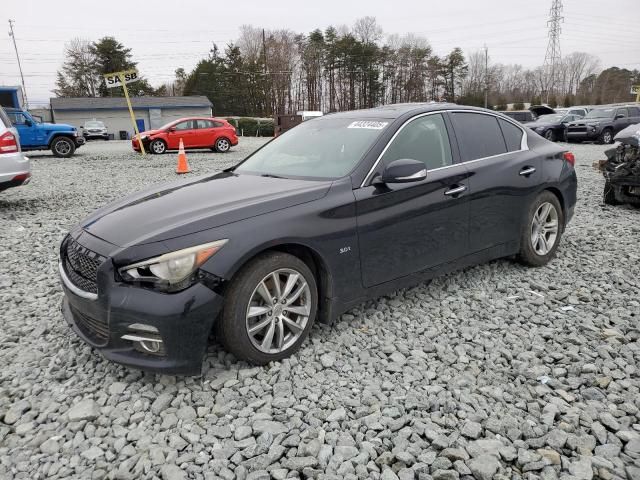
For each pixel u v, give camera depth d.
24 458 2.56
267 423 2.73
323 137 4.28
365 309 4.13
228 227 3.10
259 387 3.05
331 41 87.69
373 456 2.52
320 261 3.46
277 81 83.88
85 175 13.59
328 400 2.96
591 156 17.03
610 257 5.35
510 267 5.03
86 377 3.24
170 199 3.62
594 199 8.66
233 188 3.72
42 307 4.34
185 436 2.65
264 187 3.67
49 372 3.33
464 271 4.90
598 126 23.38
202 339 2.98
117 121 57.34
